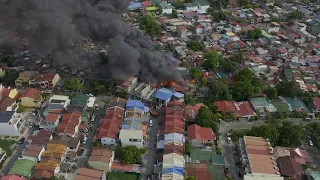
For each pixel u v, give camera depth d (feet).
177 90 273.54
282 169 197.77
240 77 279.28
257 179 186.70
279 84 279.28
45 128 230.68
